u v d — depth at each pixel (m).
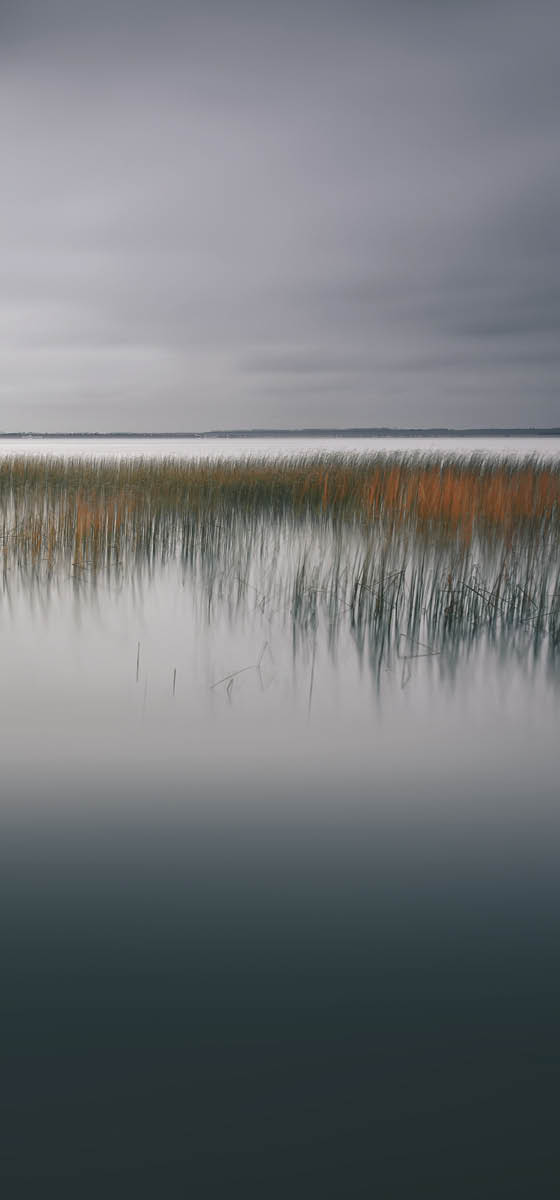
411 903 2.18
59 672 4.37
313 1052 1.59
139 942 1.95
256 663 4.63
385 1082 1.52
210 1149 1.38
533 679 4.47
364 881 2.30
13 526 8.50
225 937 1.98
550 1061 1.58
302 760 3.25
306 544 8.27
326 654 4.86
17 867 2.32
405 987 1.80
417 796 2.93
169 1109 1.45
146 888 2.22
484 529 7.61
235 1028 1.65
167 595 6.32
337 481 10.42
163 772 3.08
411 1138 1.40
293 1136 1.41
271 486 10.50
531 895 2.24
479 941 2.00
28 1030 1.63
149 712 3.76
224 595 6.30
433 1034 1.65
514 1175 1.34
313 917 2.09
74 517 8.67
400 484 9.41
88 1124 1.42
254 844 2.51
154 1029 1.64
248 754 3.29
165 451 46.34
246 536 8.71
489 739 3.54
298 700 4.01
